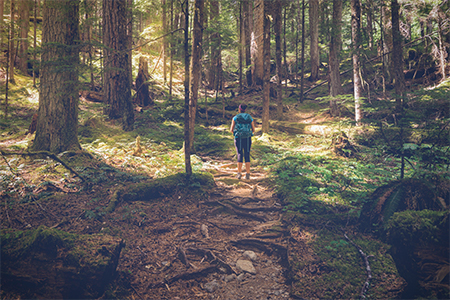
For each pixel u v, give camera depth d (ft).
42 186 17.62
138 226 15.02
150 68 67.36
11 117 35.27
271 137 37.09
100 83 52.29
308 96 58.39
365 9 46.70
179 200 18.21
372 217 13.92
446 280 8.57
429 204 12.40
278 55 43.78
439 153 17.06
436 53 49.62
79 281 9.69
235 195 20.08
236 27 69.82
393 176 20.80
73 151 22.80
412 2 42.70
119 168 22.85
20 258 9.67
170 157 27.53
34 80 43.27
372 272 11.19
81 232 13.52
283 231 14.83
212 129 42.32
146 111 44.52
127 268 11.68
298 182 20.45
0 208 14.37
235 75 79.51
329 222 14.76
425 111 15.52
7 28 35.81
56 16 21.20
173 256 13.23
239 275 12.27
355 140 30.17
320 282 11.02
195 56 26.30
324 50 88.84
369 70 55.11
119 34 35.14
